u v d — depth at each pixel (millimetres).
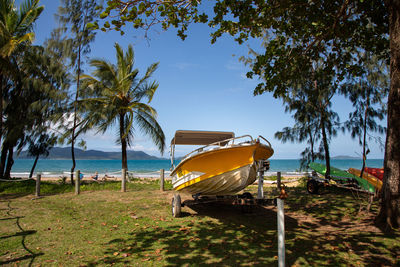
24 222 7203
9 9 15805
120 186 15227
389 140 6355
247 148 7070
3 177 17453
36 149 17469
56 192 13477
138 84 19406
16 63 16688
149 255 4832
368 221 6820
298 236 5879
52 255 4867
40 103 16484
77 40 16578
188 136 9852
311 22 7879
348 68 9516
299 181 16688
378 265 4371
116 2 5449
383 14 8375
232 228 6559
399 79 6223
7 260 4641
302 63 8883
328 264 4422
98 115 17062
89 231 6352
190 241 5574
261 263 4449
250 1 6211
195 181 7984
